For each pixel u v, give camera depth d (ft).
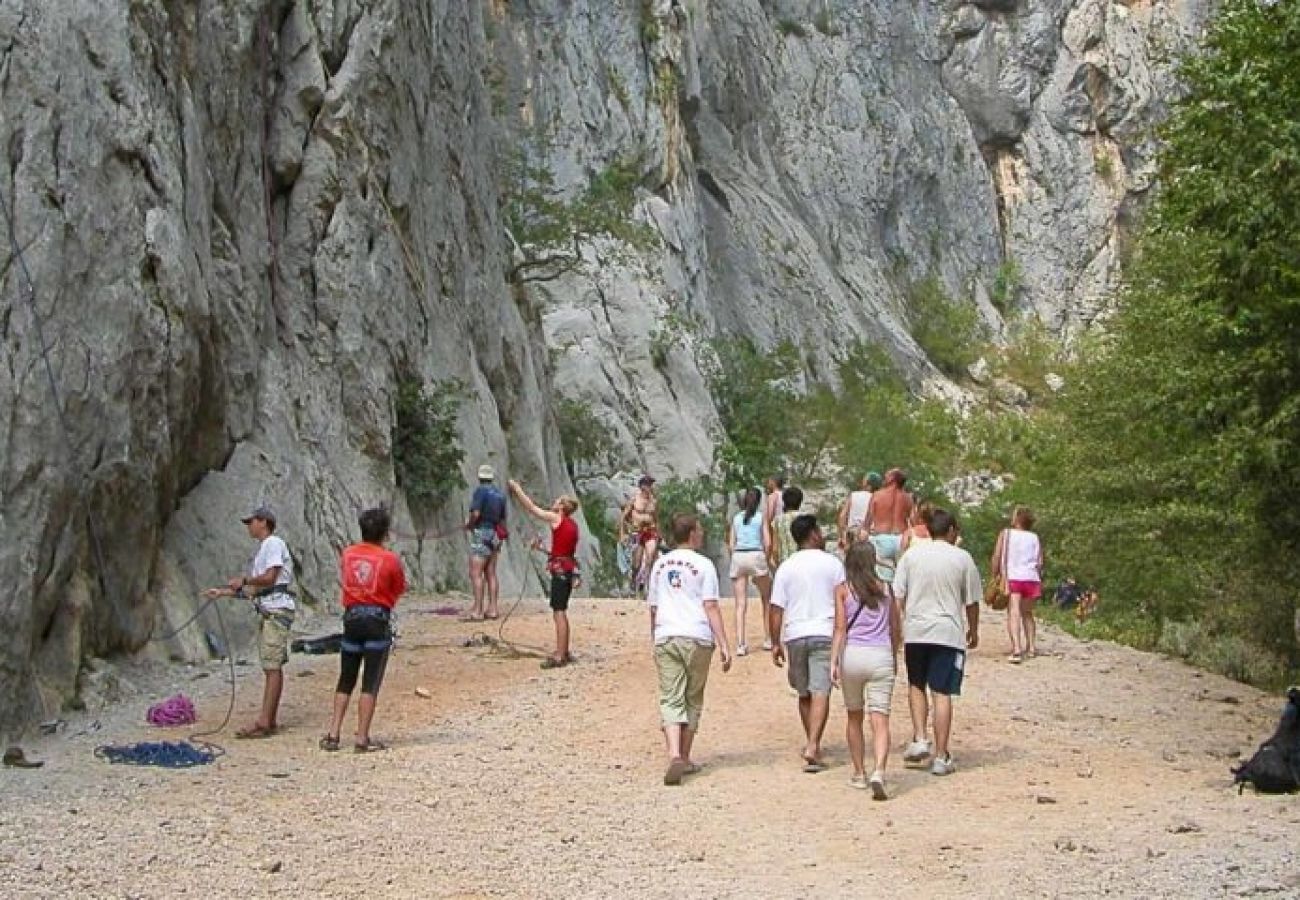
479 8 100.63
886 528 50.16
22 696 37.86
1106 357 86.84
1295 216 41.70
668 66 184.03
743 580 52.47
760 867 28.02
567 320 145.18
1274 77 43.75
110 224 44.45
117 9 46.80
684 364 152.76
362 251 71.15
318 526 62.08
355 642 37.52
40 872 26.13
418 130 82.28
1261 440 44.62
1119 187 288.10
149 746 36.35
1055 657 55.88
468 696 44.57
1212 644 60.23
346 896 25.79
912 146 261.24
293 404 64.75
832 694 45.62
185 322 47.83
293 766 35.60
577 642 54.54
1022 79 286.66
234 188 61.72
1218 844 29.04
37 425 39.68
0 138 41.45
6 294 40.19
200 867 27.12
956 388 231.71
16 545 38.29
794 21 253.44
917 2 281.95
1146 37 297.53
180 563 50.44
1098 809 32.53
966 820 31.60
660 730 40.34
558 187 162.50
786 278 206.59
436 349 80.43
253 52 64.44
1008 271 275.80
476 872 27.45
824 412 182.09
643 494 75.97
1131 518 71.92
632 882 26.91
